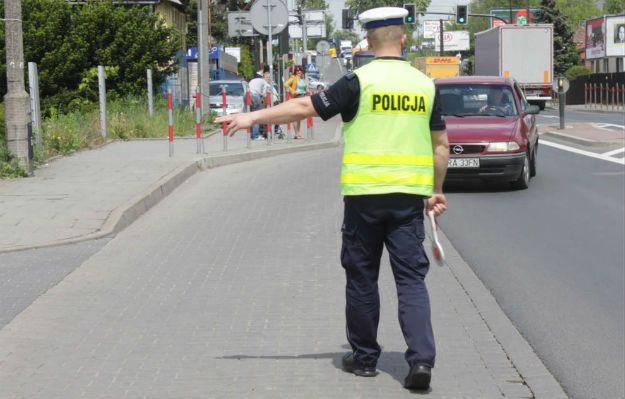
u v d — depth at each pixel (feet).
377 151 28.96
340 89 29.12
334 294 41.98
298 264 48.80
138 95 150.20
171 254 51.44
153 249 52.80
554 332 37.40
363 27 30.19
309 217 64.64
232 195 76.33
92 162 92.02
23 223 57.88
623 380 31.48
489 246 55.83
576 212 68.59
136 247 53.31
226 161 101.50
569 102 352.28
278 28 124.57
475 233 60.39
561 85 157.28
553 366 33.01
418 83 29.43
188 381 30.04
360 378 30.27
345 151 29.53
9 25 79.66
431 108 29.50
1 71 143.54
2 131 86.58
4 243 52.54
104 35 150.30
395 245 29.12
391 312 38.75
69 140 103.96
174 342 34.45
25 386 29.68
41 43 144.87
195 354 32.91
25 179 78.07
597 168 97.91
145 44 151.84
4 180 77.25
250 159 106.83
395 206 28.94
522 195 78.43
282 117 29.19
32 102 90.58
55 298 41.19
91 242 54.44
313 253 51.83
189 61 264.31
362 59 330.75
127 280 44.86
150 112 137.28
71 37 145.79
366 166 28.99
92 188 72.13
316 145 122.52
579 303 42.06
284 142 124.88
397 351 33.37
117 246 53.47
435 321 37.50
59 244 53.11
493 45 267.39
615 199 74.95
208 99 155.43
